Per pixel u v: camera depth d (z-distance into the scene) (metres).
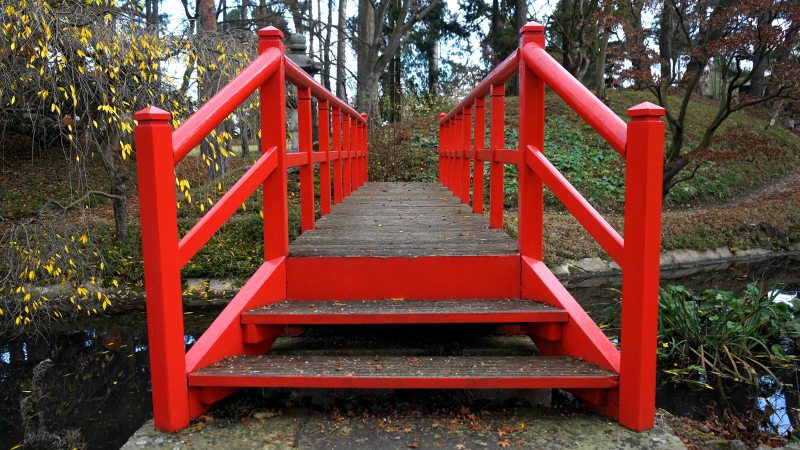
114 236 8.02
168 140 1.90
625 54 9.38
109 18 4.80
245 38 6.62
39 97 4.99
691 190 12.25
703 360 3.89
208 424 2.02
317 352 2.86
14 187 11.55
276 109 2.71
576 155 12.74
